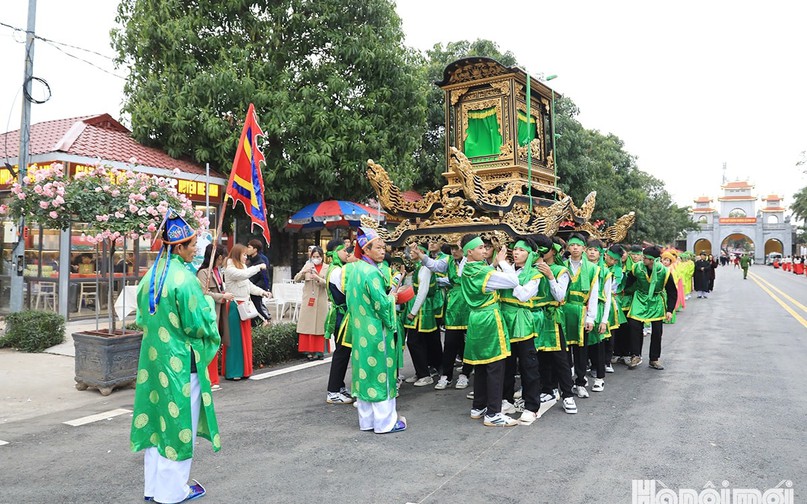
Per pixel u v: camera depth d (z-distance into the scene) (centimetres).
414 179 1582
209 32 1301
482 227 627
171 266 351
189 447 344
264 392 634
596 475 395
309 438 477
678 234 4350
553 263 571
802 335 1043
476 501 355
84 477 396
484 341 506
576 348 611
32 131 1300
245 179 645
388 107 1358
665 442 461
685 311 1493
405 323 673
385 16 1398
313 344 795
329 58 1377
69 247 1051
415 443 464
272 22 1339
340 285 581
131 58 1317
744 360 803
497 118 726
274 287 1098
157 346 344
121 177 635
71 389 639
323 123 1270
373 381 487
